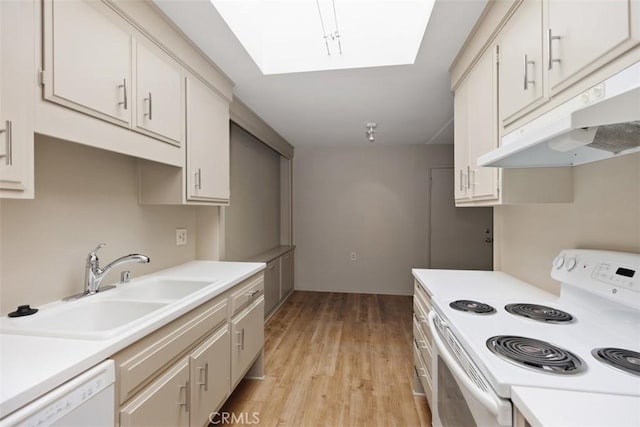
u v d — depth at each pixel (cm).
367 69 214
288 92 258
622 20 78
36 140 130
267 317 364
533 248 175
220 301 171
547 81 110
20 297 124
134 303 141
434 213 473
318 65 215
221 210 262
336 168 494
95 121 122
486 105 162
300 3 210
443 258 472
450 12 155
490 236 462
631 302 101
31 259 128
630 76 77
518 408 73
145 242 198
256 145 397
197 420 145
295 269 505
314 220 500
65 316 128
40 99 100
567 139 92
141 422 108
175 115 175
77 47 113
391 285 482
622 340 103
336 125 363
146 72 150
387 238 484
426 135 413
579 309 129
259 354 234
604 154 120
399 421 187
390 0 204
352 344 298
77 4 113
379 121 346
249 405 202
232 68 216
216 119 222
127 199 183
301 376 239
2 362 84
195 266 229
